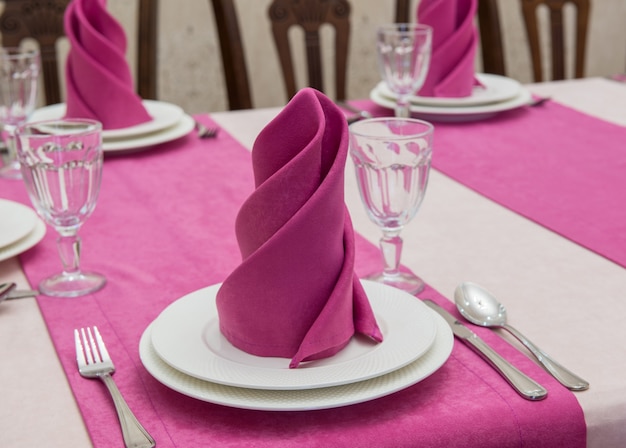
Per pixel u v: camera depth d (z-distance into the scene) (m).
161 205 1.15
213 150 1.39
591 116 1.53
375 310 0.76
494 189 1.17
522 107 1.59
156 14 1.93
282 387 0.62
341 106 1.59
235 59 1.98
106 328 0.80
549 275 0.91
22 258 0.98
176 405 0.66
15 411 0.67
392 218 0.85
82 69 1.35
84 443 0.62
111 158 1.35
